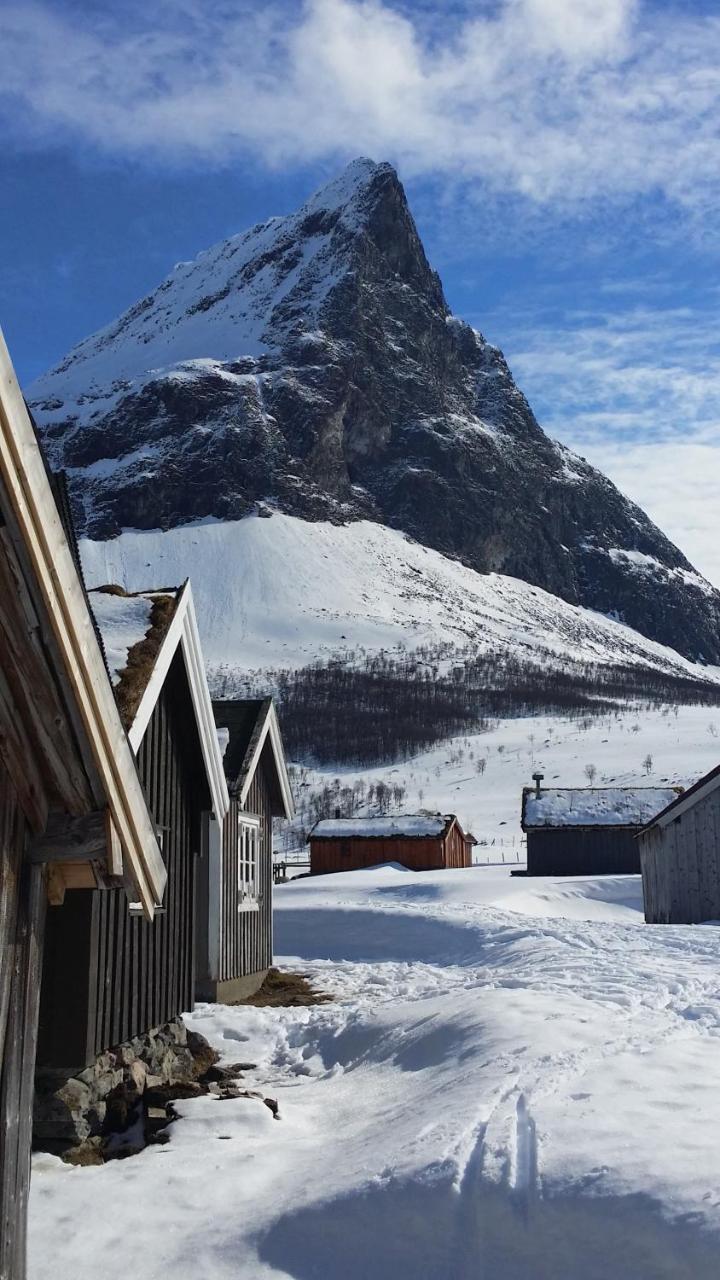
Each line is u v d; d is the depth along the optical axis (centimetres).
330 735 17912
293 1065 1144
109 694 467
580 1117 654
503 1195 580
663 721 17212
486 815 12225
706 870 2372
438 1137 666
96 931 897
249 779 1636
